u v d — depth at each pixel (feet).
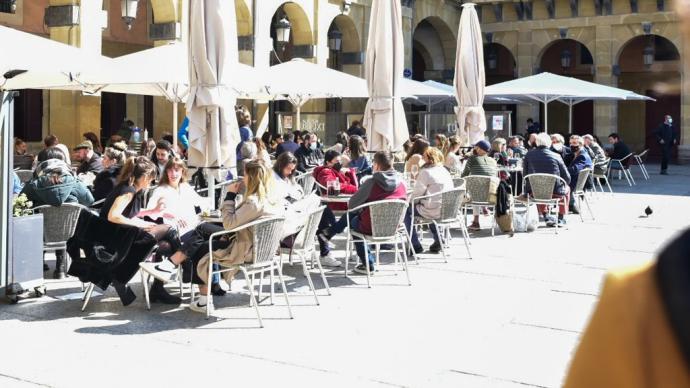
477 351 19.44
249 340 20.35
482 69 52.29
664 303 2.83
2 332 20.92
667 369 2.83
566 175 41.68
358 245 29.60
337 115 66.39
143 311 23.53
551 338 20.67
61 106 54.49
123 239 23.45
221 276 26.35
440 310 23.76
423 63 109.19
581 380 3.11
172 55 39.65
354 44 83.46
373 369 17.94
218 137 29.14
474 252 34.60
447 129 70.69
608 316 3.03
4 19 60.80
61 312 23.26
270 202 22.48
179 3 61.16
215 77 28.99
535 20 103.14
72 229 27.45
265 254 22.53
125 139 59.98
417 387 16.74
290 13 76.02
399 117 41.16
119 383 16.84
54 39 53.78
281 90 48.34
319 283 27.84
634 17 97.14
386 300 25.09
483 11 106.01
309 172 43.29
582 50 112.27
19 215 25.39
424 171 32.91
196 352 19.24
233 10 29.81
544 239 38.60
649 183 73.61
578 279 28.60
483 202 39.65
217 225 24.75
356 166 43.91
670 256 2.85
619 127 114.32
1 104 23.66
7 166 23.94
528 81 66.95
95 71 28.40
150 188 33.55
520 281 28.19
